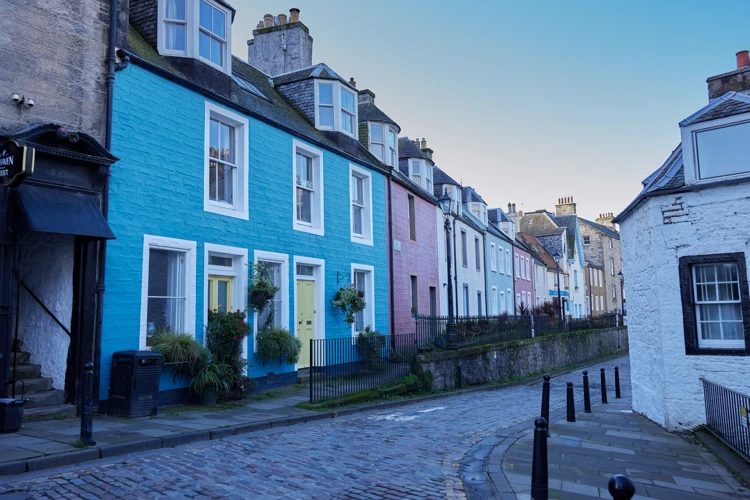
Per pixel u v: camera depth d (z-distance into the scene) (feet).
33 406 26.21
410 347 52.03
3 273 24.81
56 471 18.71
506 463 23.35
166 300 34.06
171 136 34.37
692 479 22.30
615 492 10.41
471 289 91.81
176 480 18.43
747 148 31.81
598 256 199.72
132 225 31.30
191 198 35.42
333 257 50.01
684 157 33.37
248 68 55.93
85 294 28.32
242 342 38.04
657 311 34.27
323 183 49.37
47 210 25.66
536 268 144.97
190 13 37.11
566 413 39.29
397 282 62.39
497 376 64.34
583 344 99.30
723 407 27.76
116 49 31.22
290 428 29.14
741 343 31.60
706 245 32.42
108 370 29.22
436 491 19.22
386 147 65.31
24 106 26.73
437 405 42.63
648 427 33.65
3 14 26.30
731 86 39.86
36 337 29.27
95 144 27.99
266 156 42.39
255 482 18.72
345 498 17.80
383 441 27.07
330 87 53.83
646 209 35.86
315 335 47.39
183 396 33.22
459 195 90.74
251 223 40.22
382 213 60.03
